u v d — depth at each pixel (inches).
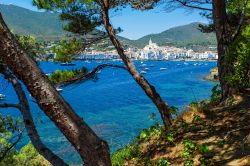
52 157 144.6
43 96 123.7
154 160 354.9
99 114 2488.9
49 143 1647.4
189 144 326.0
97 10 488.7
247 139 297.6
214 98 508.4
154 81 5270.7
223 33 448.5
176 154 338.0
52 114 126.4
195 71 7662.4
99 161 132.0
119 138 1715.1
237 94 434.9
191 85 4539.9
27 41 268.5
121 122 2137.1
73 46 462.9
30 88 122.6
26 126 159.2
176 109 490.3
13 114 2682.1
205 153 307.0
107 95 3730.3
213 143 322.3
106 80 5748.0
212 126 367.9
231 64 362.9
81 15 484.1
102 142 134.0
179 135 373.7
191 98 3211.1
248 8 471.2
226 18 450.9
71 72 476.7
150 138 430.6
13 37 118.3
